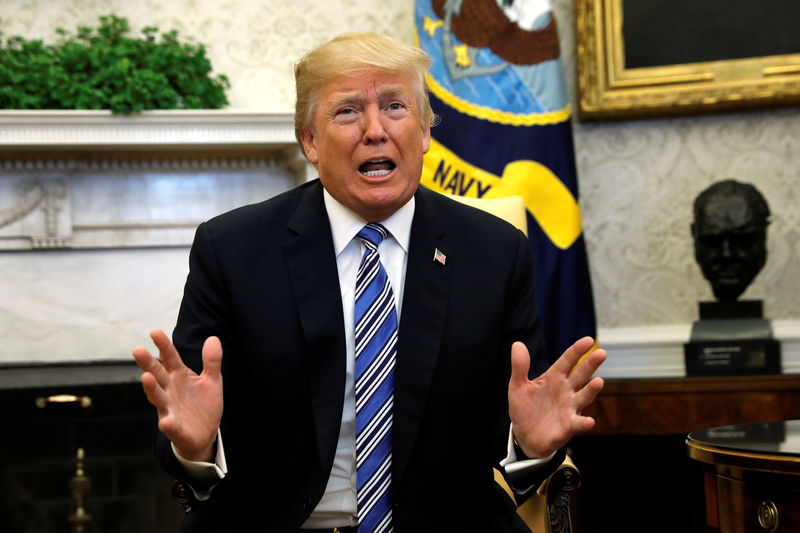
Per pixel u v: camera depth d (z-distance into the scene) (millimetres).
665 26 3373
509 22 3178
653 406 3035
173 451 1394
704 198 3168
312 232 1589
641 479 3424
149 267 3496
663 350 3410
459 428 1539
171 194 3506
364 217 1579
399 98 1510
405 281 1562
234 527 1517
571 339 3088
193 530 1526
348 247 1598
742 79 3334
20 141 3082
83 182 3443
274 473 1525
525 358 1376
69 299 3445
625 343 3422
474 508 1570
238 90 3549
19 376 3242
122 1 3471
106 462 3188
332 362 1517
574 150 3211
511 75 3162
